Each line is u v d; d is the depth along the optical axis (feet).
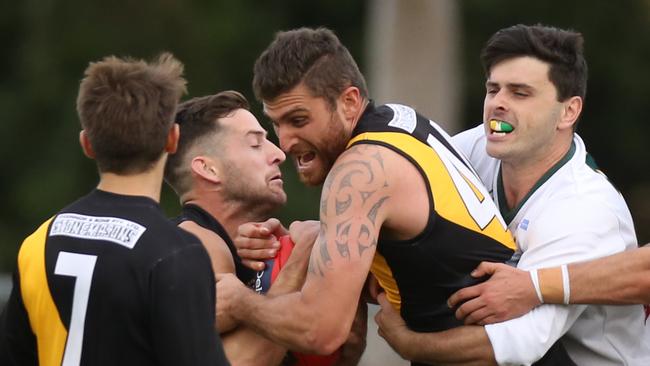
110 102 48.01
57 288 47.70
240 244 58.59
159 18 221.05
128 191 48.57
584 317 58.70
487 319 55.26
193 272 47.09
